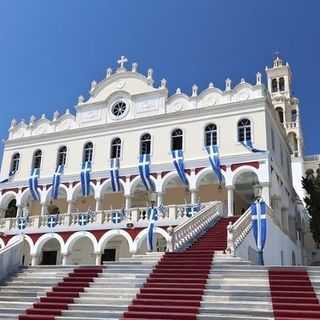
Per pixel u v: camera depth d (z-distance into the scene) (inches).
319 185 1267.2
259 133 1214.3
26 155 1542.8
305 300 473.1
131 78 1465.3
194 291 530.0
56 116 1545.3
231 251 719.1
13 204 1713.8
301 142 2380.7
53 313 532.7
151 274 604.1
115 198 1432.1
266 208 995.9
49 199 1454.2
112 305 523.2
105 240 1210.6
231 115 1263.5
